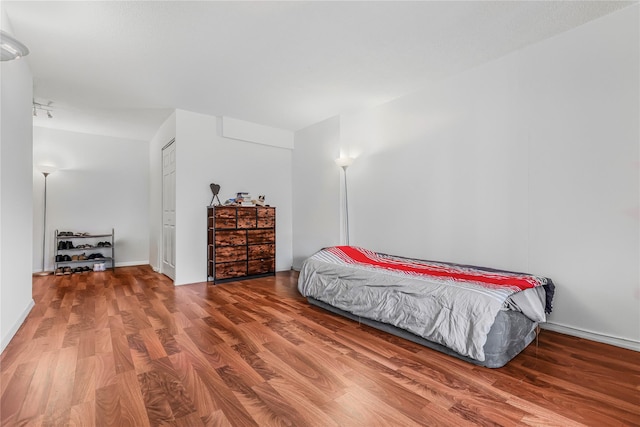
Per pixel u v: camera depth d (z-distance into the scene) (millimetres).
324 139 4734
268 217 4836
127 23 2322
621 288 2207
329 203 4645
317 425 1374
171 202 4531
